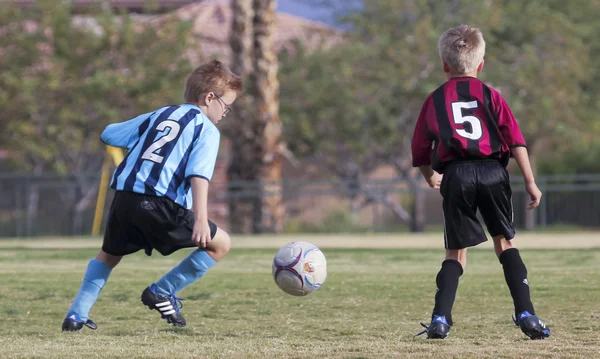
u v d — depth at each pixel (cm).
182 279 1409
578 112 7656
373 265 2655
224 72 1434
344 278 2197
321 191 5900
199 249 1416
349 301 1731
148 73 6806
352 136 7481
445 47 1330
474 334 1287
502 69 7250
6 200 6372
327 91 7400
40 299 1777
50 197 6556
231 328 1390
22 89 6519
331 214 6631
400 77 7200
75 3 7638
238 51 5809
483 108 1280
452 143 1264
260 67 5762
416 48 7294
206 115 1425
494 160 1273
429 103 1307
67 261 2822
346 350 1116
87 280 1397
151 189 1328
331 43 8238
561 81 7338
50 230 6334
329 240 4472
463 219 1274
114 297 1798
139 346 1173
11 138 6694
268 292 1884
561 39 7562
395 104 7362
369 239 4581
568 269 2416
